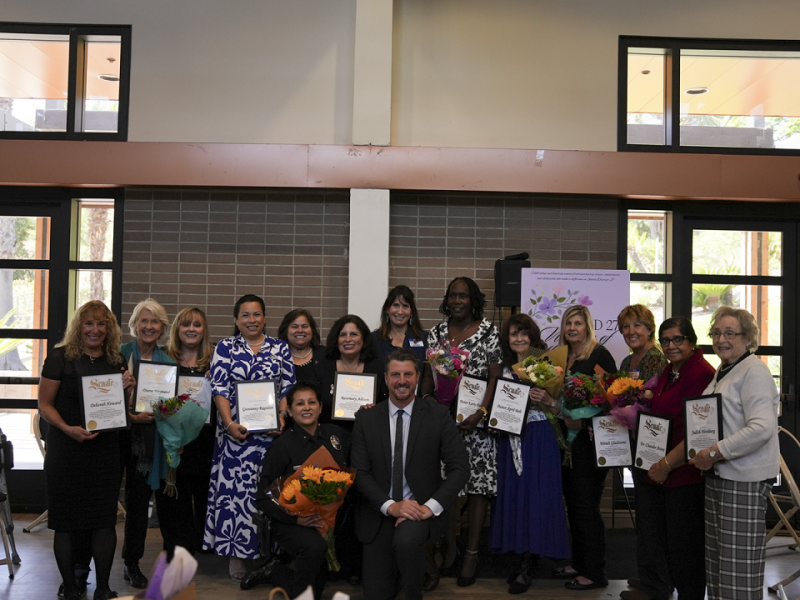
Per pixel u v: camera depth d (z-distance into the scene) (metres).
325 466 3.29
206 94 5.39
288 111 5.39
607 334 4.90
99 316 3.45
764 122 5.52
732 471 2.91
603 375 3.63
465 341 4.03
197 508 4.22
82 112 5.43
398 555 3.11
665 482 3.25
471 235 5.37
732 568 2.90
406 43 5.43
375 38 5.20
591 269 5.18
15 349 5.39
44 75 5.44
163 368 3.77
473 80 5.43
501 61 5.44
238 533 3.71
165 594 1.39
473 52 5.44
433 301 5.34
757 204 5.44
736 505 2.91
